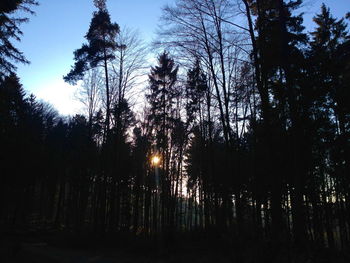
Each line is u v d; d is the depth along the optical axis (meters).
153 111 26.14
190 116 25.80
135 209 29.47
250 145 22.62
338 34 20.25
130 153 35.66
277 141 13.74
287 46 12.30
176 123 26.17
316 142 14.32
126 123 27.77
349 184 16.80
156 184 31.14
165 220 28.09
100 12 22.41
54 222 39.62
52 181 43.53
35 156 32.84
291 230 10.62
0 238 21.69
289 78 12.31
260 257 7.80
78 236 20.39
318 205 17.44
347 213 18.17
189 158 35.53
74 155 39.38
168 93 24.58
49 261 12.65
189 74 16.66
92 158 33.16
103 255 16.02
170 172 27.86
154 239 18.53
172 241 18.31
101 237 20.16
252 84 15.33
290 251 8.00
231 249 8.66
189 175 36.31
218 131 25.70
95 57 22.03
